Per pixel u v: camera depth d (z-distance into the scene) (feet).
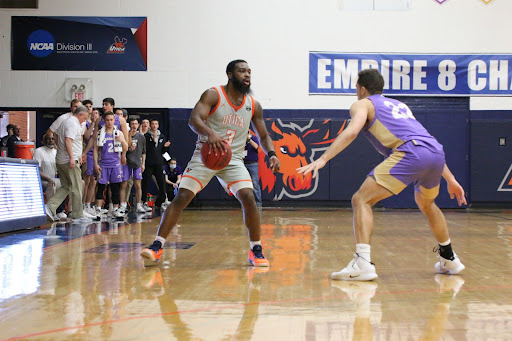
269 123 39.50
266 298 9.30
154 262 13.28
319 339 6.90
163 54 39.55
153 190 39.32
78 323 7.64
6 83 39.27
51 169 26.73
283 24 39.75
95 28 39.37
